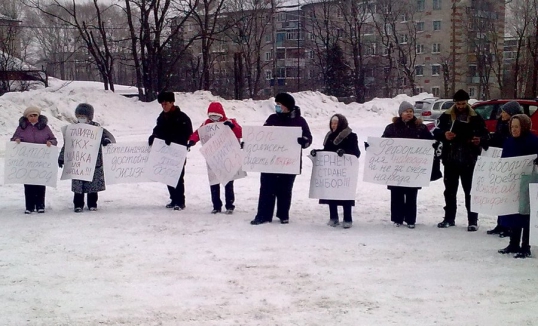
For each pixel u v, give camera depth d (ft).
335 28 173.88
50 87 130.31
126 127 86.28
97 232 26.45
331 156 28.12
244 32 151.74
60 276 20.47
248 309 17.58
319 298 18.51
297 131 28.17
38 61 224.12
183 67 158.51
